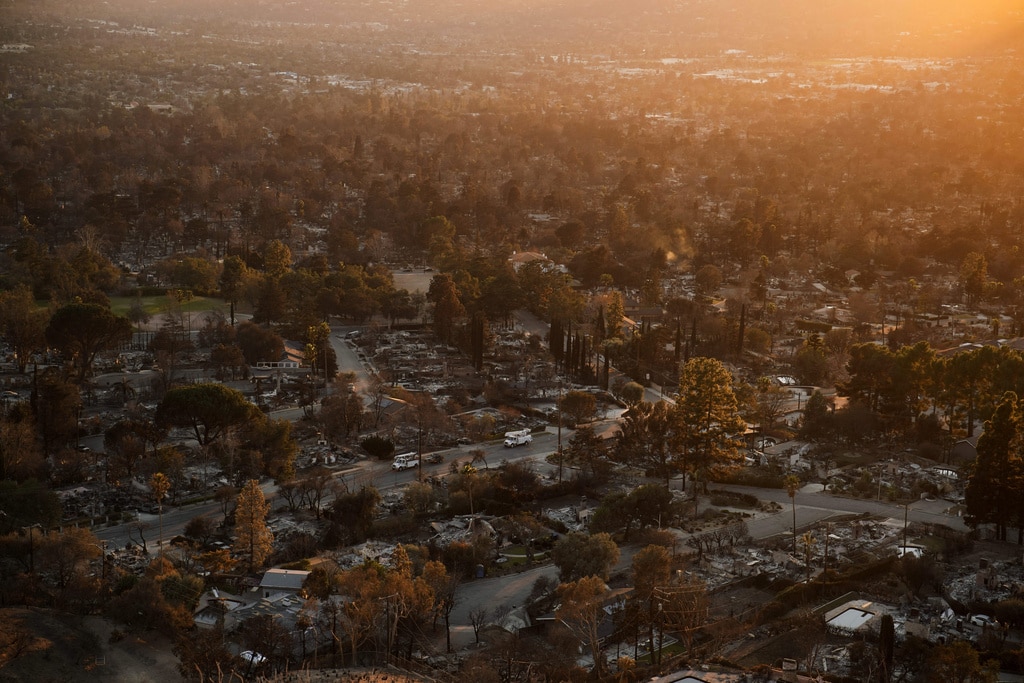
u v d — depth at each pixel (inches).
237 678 7362.2
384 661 7711.6
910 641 7598.4
